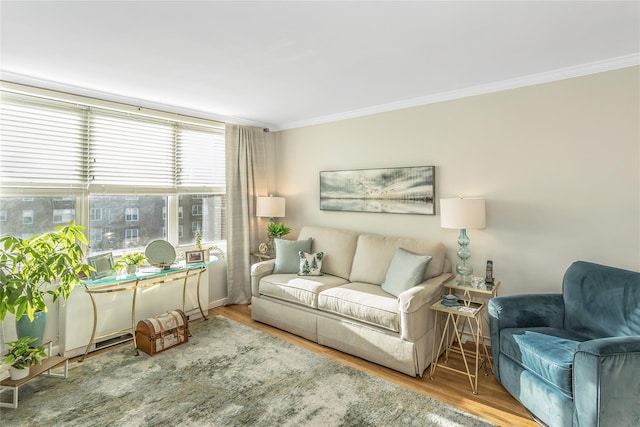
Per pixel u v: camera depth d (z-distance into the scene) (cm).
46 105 298
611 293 224
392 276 316
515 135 301
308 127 452
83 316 303
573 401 182
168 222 393
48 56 243
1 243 279
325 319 316
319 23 200
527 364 214
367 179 393
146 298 348
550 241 287
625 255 258
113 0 174
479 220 285
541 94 288
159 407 224
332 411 221
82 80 291
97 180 332
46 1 173
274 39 220
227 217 427
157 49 233
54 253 265
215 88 317
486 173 317
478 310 260
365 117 397
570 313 243
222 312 413
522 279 301
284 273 387
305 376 264
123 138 350
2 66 260
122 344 323
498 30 211
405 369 265
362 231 404
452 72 282
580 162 273
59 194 308
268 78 291
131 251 361
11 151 283
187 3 178
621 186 258
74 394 239
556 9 188
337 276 379
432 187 345
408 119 363
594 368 172
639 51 242
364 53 243
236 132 436
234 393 241
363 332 289
